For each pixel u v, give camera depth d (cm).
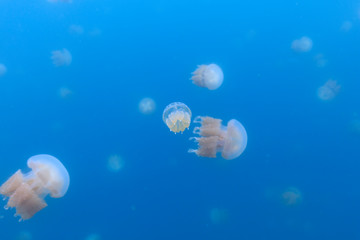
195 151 116
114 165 126
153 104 133
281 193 123
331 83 135
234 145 117
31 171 112
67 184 113
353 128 130
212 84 132
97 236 121
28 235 120
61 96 140
